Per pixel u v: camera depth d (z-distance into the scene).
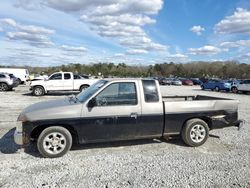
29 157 5.59
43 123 5.56
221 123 6.73
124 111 5.97
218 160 5.55
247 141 7.07
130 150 6.14
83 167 5.07
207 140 7.13
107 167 5.08
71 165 5.16
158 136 6.34
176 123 6.38
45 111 5.61
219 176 4.73
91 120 5.79
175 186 4.30
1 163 5.23
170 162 5.40
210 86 32.88
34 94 19.70
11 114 10.79
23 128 5.52
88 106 5.79
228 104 6.81
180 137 6.72
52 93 21.61
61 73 19.94
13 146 6.30
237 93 28.67
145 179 4.55
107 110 5.88
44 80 19.75
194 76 95.12
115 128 5.95
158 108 6.21
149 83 6.25
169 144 6.67
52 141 5.59
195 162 5.42
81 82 20.12
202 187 4.29
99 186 4.25
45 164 5.20
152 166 5.17
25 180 4.45
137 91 6.10
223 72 90.62
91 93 6.01
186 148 6.38
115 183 4.38
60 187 4.20
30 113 5.56
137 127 6.10
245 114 11.72
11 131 7.75
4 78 24.23
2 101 15.45
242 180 4.58
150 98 6.21
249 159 5.64
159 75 103.44
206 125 6.53
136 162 5.38
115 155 5.78
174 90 31.58
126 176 4.67
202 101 6.60
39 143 5.51
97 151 6.03
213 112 6.64
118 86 6.00
